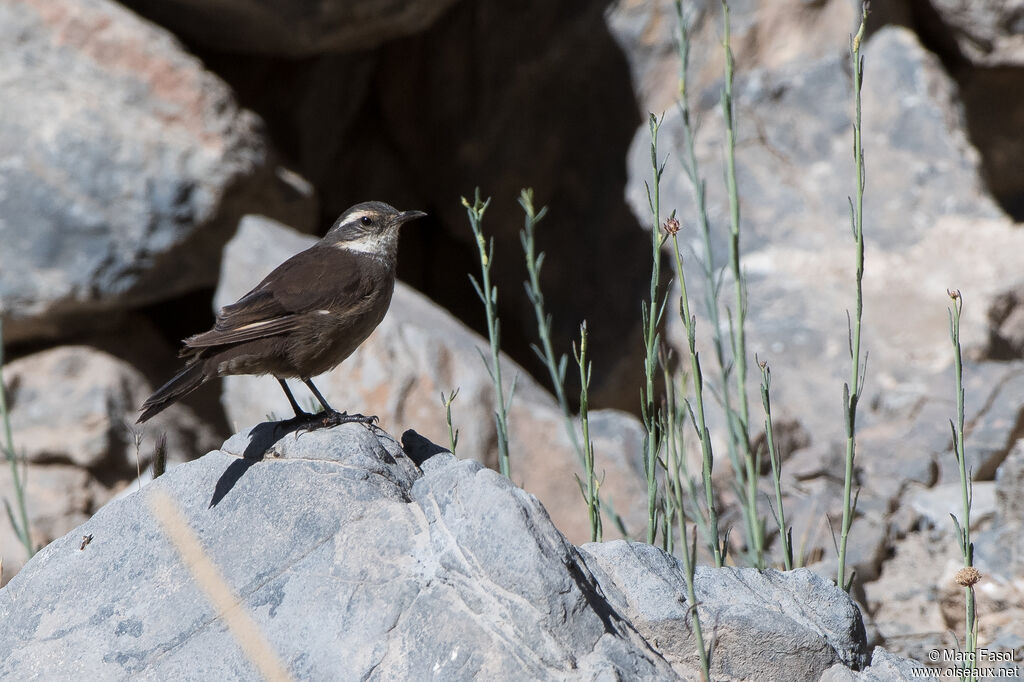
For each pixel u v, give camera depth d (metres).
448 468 5.93
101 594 5.99
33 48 13.59
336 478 6.09
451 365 11.97
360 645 5.43
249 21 14.33
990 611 8.59
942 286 13.66
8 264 13.09
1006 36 15.62
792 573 6.07
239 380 12.78
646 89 15.81
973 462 11.34
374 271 7.39
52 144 13.27
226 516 6.14
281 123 16.27
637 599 5.68
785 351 13.45
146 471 12.88
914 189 14.62
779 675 5.58
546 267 16.27
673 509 6.67
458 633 5.30
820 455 11.48
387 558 5.67
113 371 13.38
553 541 5.43
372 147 17.31
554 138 16.38
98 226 13.21
